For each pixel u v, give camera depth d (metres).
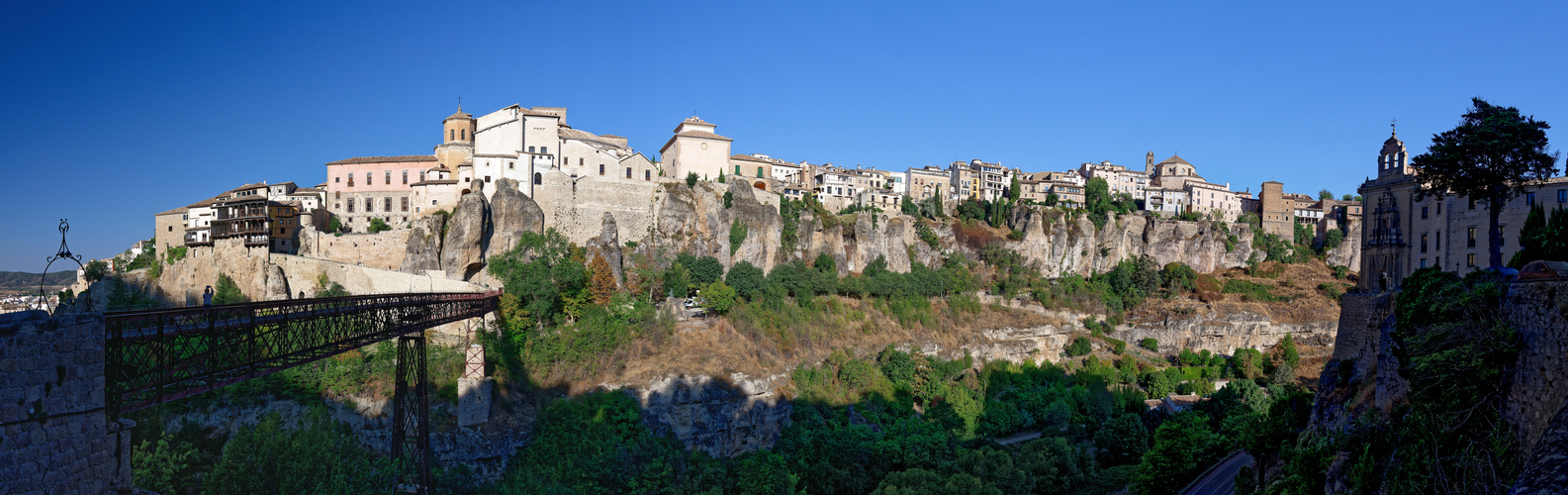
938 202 199.25
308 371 87.69
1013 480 92.12
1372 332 58.50
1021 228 194.50
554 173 133.12
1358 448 47.34
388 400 88.00
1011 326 164.75
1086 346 166.62
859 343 138.62
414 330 72.56
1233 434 95.62
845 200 196.88
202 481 68.94
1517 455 35.44
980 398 133.00
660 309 121.00
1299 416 70.94
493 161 131.12
